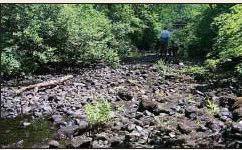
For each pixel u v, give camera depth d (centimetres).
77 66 1636
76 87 1152
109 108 812
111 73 1490
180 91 1112
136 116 792
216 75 1353
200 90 1120
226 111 826
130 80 1287
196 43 2352
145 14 3222
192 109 813
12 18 1367
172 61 1928
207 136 654
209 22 2280
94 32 1673
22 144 643
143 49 3444
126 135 656
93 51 1598
